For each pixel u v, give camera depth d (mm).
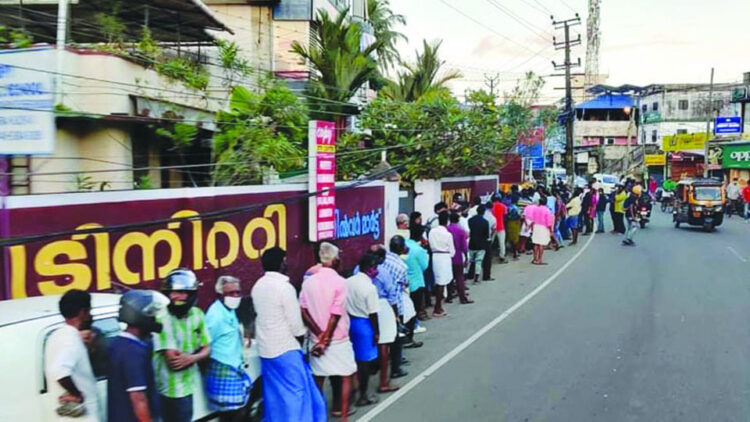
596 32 73812
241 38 19922
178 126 10477
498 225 18625
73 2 11250
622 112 73688
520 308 12555
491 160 22516
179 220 6965
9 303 4961
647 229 29438
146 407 4586
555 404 7258
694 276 16078
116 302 5207
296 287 9758
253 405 6457
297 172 10820
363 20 27422
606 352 9312
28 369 4230
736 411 6953
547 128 37656
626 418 6801
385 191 13164
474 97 20484
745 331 10461
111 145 9961
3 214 6016
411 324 9750
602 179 51156
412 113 17453
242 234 8734
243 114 10898
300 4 20375
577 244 23484
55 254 6430
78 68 9633
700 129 68062
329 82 17609
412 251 10508
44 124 6242
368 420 6961
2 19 10508
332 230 10438
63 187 8938
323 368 6879
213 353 5711
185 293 5297
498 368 8656
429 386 8016
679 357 9000
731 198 38188
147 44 11281
